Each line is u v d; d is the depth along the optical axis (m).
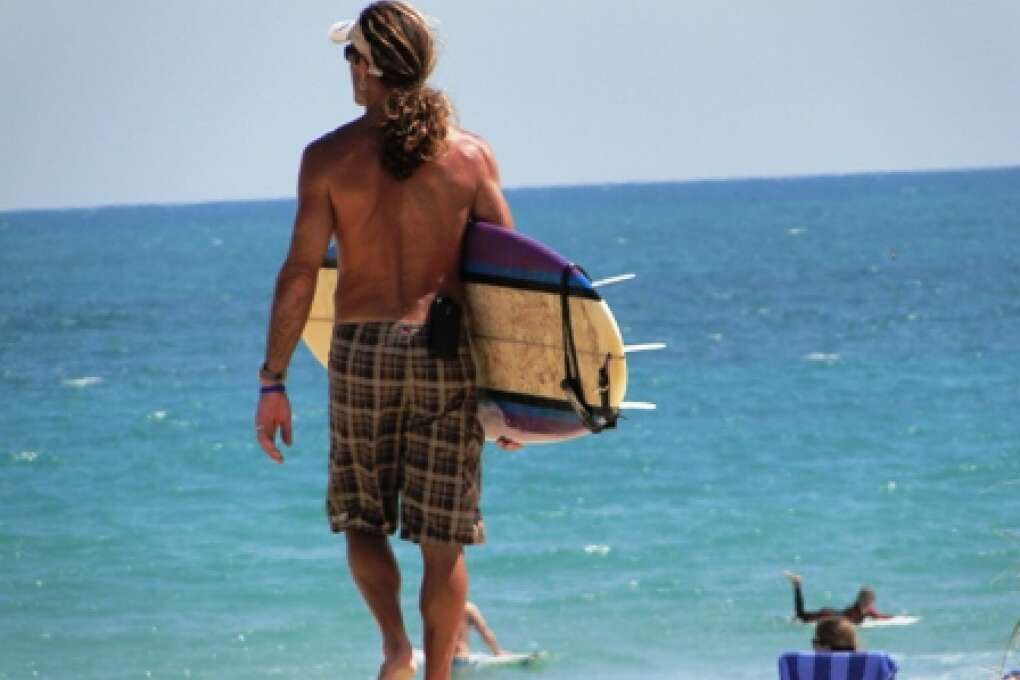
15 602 60.69
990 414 107.25
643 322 199.00
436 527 17.70
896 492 80.62
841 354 152.12
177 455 99.06
